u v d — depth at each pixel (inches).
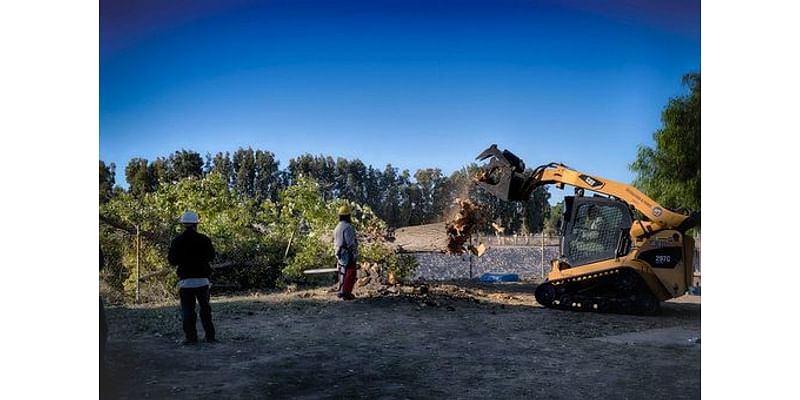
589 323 418.6
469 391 260.7
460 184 601.0
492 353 326.6
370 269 568.7
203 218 600.7
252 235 626.8
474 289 612.7
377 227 621.3
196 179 635.5
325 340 350.9
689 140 769.6
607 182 485.1
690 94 770.8
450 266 869.8
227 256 596.4
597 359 315.9
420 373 286.8
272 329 378.0
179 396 252.2
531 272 834.8
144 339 350.3
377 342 347.6
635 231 472.7
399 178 740.0
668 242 466.9
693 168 777.6
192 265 341.1
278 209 646.5
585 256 485.7
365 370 290.7
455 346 341.1
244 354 318.7
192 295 342.3
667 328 404.2
